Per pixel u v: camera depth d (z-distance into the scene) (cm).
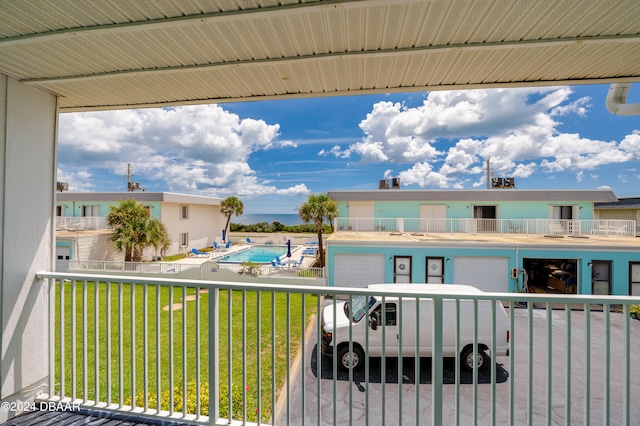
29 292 249
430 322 502
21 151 249
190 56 223
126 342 584
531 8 172
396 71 249
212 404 205
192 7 170
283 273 1201
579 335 701
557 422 390
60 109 322
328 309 609
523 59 229
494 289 1055
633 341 661
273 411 196
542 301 172
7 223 237
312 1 166
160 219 1922
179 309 824
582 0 166
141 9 171
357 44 210
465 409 412
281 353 555
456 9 173
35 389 247
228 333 203
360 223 1548
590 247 1009
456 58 228
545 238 1188
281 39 202
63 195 2045
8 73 239
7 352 232
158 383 220
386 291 184
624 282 993
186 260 1822
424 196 1642
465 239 1143
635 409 412
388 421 378
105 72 244
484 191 1605
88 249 1462
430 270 1084
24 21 180
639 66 241
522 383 480
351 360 189
